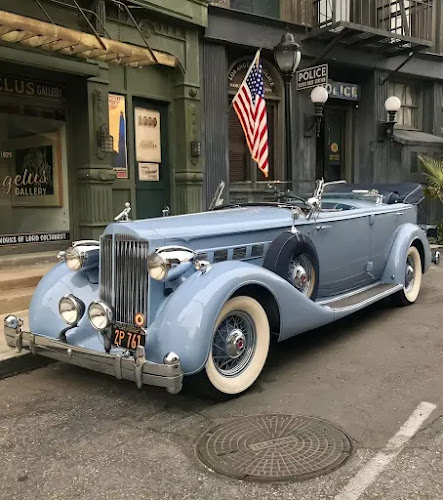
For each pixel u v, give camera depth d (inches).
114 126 353.4
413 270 279.6
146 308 149.9
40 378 178.1
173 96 386.9
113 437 134.7
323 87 428.8
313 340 215.5
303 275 193.3
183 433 136.0
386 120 525.3
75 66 305.7
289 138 346.0
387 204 275.7
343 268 229.3
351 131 525.0
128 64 301.1
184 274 153.9
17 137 314.7
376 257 253.9
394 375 174.1
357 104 521.7
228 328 156.6
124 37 342.3
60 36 239.1
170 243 155.2
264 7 434.3
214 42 399.2
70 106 331.6
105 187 337.1
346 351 200.5
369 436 131.7
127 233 153.7
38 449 129.1
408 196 297.0
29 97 315.3
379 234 254.7
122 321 155.9
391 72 510.0
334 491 108.6
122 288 155.7
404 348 202.8
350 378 172.1
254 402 154.3
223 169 414.6
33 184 323.9
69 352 153.7
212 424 140.7
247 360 161.6
